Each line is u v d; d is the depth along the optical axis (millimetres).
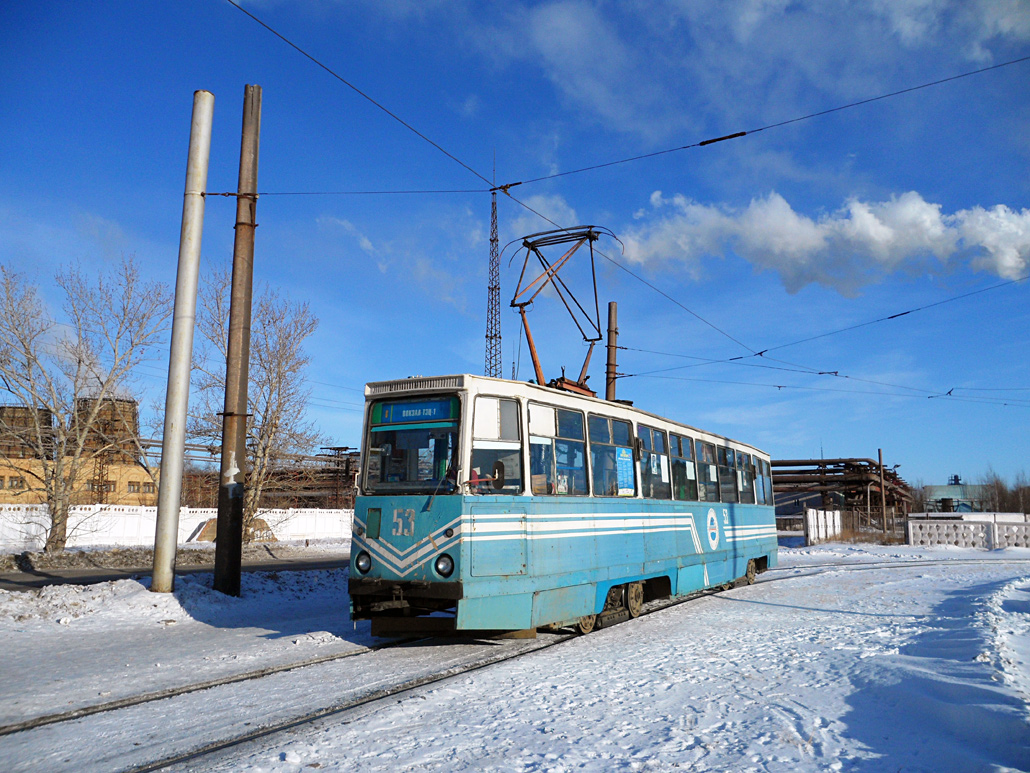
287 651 9172
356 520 9555
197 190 14016
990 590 15133
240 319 14766
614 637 10570
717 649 9547
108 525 30688
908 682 6992
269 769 4918
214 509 36438
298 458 28500
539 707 6539
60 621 10914
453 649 9469
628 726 5969
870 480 44969
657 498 13562
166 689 7125
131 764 5051
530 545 9695
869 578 19906
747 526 18531
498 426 9664
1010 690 6090
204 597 13078
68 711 6316
